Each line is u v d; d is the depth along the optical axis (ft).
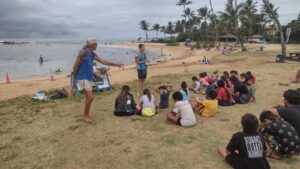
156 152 20.43
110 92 42.06
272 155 18.93
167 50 278.05
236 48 183.01
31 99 40.34
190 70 73.05
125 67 114.83
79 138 23.50
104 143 22.27
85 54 25.34
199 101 28.86
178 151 20.49
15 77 95.09
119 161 19.34
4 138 24.26
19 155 20.89
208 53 178.70
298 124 18.90
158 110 30.99
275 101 33.71
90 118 27.50
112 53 277.44
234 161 17.21
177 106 25.84
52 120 28.68
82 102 35.86
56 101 37.65
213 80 40.86
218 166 18.21
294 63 74.23
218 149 20.08
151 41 533.14
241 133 16.70
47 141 23.21
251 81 34.73
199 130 24.49
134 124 26.40
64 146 22.08
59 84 65.92
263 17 302.86
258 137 16.37
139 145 21.68
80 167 18.78
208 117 27.89
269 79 49.14
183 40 403.95
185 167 18.24
